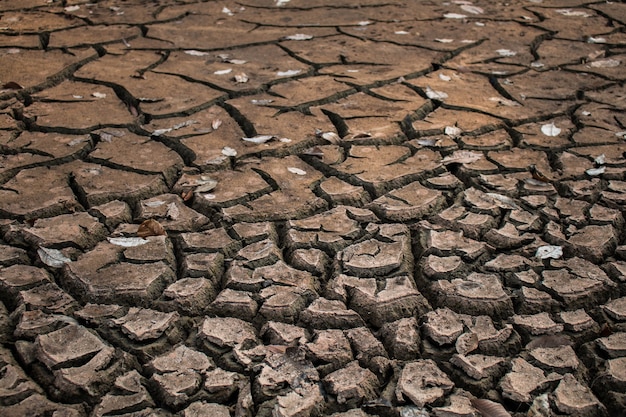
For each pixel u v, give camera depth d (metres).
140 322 2.29
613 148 3.46
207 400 2.06
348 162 3.30
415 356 2.25
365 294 2.44
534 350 2.26
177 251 2.68
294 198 3.02
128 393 2.06
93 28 5.01
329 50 4.71
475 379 2.15
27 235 2.69
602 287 2.51
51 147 3.37
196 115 3.77
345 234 2.76
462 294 2.45
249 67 4.40
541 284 2.52
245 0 5.74
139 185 3.08
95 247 2.65
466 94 4.07
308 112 3.82
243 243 2.71
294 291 2.46
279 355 2.19
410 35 5.02
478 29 5.17
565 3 5.80
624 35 5.09
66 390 2.05
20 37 4.77
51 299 2.38
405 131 3.65
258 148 3.41
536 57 4.67
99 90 4.05
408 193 3.05
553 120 3.78
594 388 2.16
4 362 2.13
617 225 2.88
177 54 4.60
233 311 2.38
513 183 3.14
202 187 3.05
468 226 2.82
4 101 3.85
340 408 2.06
